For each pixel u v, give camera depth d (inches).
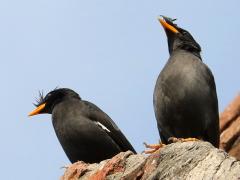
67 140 715.4
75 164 554.3
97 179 515.2
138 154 517.7
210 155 455.2
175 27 709.3
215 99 626.5
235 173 434.6
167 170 462.3
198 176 444.5
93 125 712.4
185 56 637.9
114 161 513.7
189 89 609.3
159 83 623.8
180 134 625.6
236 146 753.0
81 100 742.5
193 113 613.3
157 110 625.0
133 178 493.0
